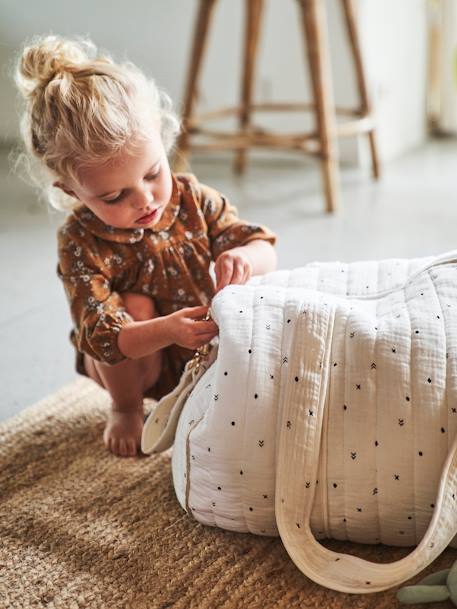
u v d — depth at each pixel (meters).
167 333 0.90
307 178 2.43
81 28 2.77
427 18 2.75
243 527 0.83
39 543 0.85
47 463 1.00
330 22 2.41
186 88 2.18
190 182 1.04
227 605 0.74
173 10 2.62
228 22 2.57
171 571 0.79
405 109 2.69
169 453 1.02
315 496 0.77
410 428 0.73
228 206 1.07
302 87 2.57
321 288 0.90
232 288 0.86
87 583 0.78
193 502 0.84
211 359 0.89
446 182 2.28
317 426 0.75
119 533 0.86
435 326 0.77
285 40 2.53
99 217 0.94
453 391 0.73
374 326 0.78
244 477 0.78
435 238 1.80
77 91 0.89
